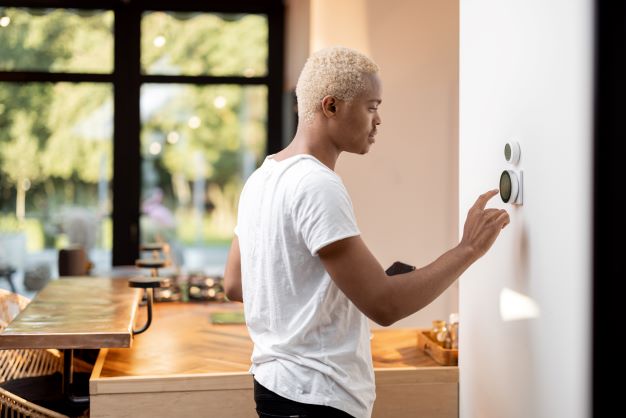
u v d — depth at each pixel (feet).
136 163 22.08
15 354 9.78
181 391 7.97
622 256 4.31
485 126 7.22
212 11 21.98
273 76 22.17
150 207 22.24
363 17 14.29
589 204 5.19
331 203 5.37
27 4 21.56
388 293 5.42
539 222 6.12
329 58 5.80
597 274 4.46
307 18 19.07
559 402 5.78
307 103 5.84
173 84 22.11
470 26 7.62
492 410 7.23
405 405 8.21
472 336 7.79
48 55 21.77
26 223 22.02
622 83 4.28
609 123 4.36
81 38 21.83
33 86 21.86
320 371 5.58
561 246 5.74
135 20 21.88
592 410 4.52
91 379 7.88
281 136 22.26
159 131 22.16
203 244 22.38
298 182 5.49
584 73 5.28
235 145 22.31
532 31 6.19
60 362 10.34
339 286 5.45
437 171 14.32
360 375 5.77
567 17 5.58
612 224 4.36
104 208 22.16
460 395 8.23
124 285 10.98
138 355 8.99
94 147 22.07
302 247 5.56
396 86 14.21
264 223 5.74
